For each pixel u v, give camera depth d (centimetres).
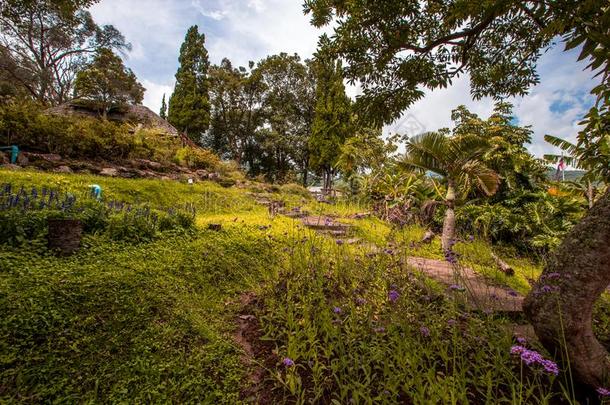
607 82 232
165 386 209
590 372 201
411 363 213
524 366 235
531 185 1083
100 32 2648
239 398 211
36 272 303
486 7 261
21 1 645
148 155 1314
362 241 610
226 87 2938
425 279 398
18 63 2262
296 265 412
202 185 1203
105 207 509
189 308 306
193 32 3008
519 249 884
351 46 385
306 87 2872
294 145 2844
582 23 204
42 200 460
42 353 215
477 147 666
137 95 2442
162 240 476
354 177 1566
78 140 1013
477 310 322
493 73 439
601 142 483
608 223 187
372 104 436
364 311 297
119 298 288
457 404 193
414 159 735
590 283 190
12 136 883
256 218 764
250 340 278
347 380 218
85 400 190
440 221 983
